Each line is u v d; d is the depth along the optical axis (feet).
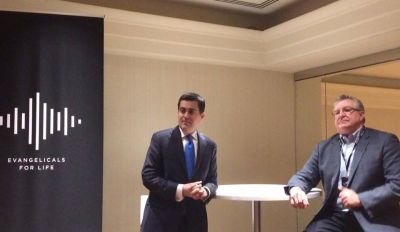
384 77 12.34
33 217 7.79
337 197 8.21
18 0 10.28
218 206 13.34
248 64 13.53
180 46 12.37
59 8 10.74
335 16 10.89
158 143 8.51
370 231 7.39
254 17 14.38
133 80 12.34
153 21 11.80
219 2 13.12
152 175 8.28
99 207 8.09
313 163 8.79
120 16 11.40
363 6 10.13
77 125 8.09
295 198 7.78
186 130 8.48
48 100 8.00
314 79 14.49
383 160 7.84
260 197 7.73
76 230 7.97
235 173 13.60
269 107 14.26
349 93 13.30
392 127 12.22
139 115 12.35
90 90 8.20
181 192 7.89
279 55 13.03
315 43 11.66
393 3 9.47
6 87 7.84
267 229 14.10
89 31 8.27
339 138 8.59
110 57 12.09
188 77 13.05
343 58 12.50
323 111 14.62
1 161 7.72
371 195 7.49
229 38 12.98
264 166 14.07
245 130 13.83
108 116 12.00
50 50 8.07
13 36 7.93
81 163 8.07
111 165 11.98
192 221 8.19
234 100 13.70
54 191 7.91
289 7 13.51
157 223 8.13
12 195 7.73
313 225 8.41
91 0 11.86
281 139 14.40
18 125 7.84
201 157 8.51
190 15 13.33
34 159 7.86
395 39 10.33
